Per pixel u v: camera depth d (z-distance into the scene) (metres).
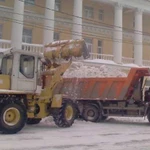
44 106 13.05
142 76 16.16
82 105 17.16
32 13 32.38
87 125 14.71
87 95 17.36
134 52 37.38
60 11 34.94
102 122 16.62
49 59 13.64
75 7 32.09
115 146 9.39
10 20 30.62
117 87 16.45
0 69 12.04
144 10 37.97
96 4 38.44
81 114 17.11
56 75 13.26
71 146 9.19
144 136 11.60
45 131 12.13
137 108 15.98
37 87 12.44
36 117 12.77
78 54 12.90
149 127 14.49
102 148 9.00
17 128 11.30
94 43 37.78
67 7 35.69
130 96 16.34
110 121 17.12
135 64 36.59
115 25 35.31
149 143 10.10
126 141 10.35
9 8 30.64
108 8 39.72
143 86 16.19
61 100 12.95
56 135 11.17
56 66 13.59
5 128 11.03
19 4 27.84
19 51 11.94
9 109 11.20
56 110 13.20
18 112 11.41
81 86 17.53
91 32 37.56
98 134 11.76
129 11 39.66
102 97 16.86
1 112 11.02
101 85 16.98
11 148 8.67
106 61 33.00
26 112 11.74
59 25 34.66
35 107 12.73
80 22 32.12
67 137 10.78
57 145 9.29
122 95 16.23
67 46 13.15
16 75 11.83
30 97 12.53
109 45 39.03
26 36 32.25
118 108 16.45
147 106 15.67
